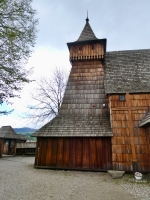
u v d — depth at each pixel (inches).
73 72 542.0
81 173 369.7
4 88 296.5
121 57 551.5
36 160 422.0
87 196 209.2
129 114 405.1
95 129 418.3
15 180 286.0
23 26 305.7
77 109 482.0
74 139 422.9
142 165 366.3
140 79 462.0
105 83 461.7
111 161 390.0
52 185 259.1
